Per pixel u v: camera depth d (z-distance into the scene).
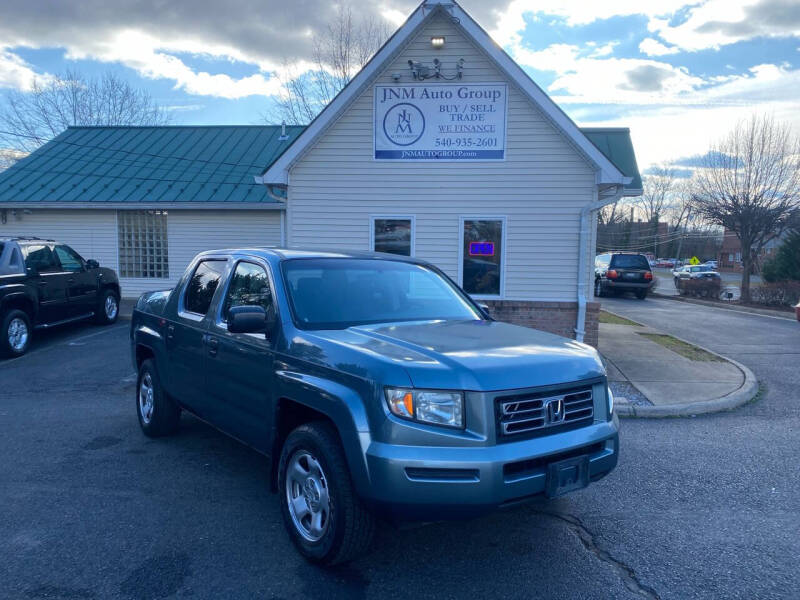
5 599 3.24
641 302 24.53
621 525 4.27
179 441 5.93
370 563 3.70
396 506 3.17
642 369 9.59
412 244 11.06
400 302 4.70
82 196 16.77
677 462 5.61
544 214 10.80
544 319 10.89
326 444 3.49
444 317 4.71
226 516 4.29
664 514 4.46
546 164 10.74
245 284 4.71
